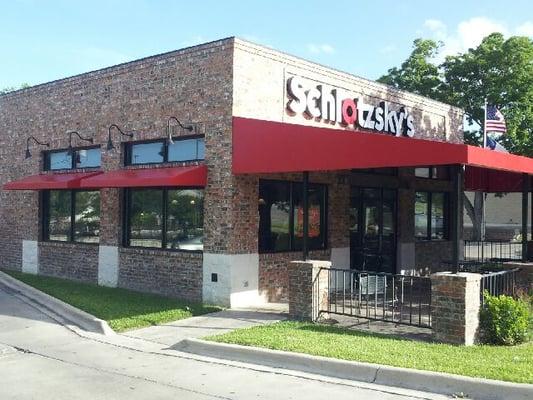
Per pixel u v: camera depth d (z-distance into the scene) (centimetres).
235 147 1247
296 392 704
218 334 997
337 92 1525
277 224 1369
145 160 1480
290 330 993
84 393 712
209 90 1306
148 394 705
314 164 1075
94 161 1639
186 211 1369
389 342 892
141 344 976
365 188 1670
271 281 1338
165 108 1402
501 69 2706
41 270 1789
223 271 1261
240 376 780
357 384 734
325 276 1115
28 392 718
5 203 1950
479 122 2791
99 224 1591
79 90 1656
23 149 1873
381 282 1262
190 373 798
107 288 1501
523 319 901
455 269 910
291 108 1389
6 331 1080
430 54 3002
